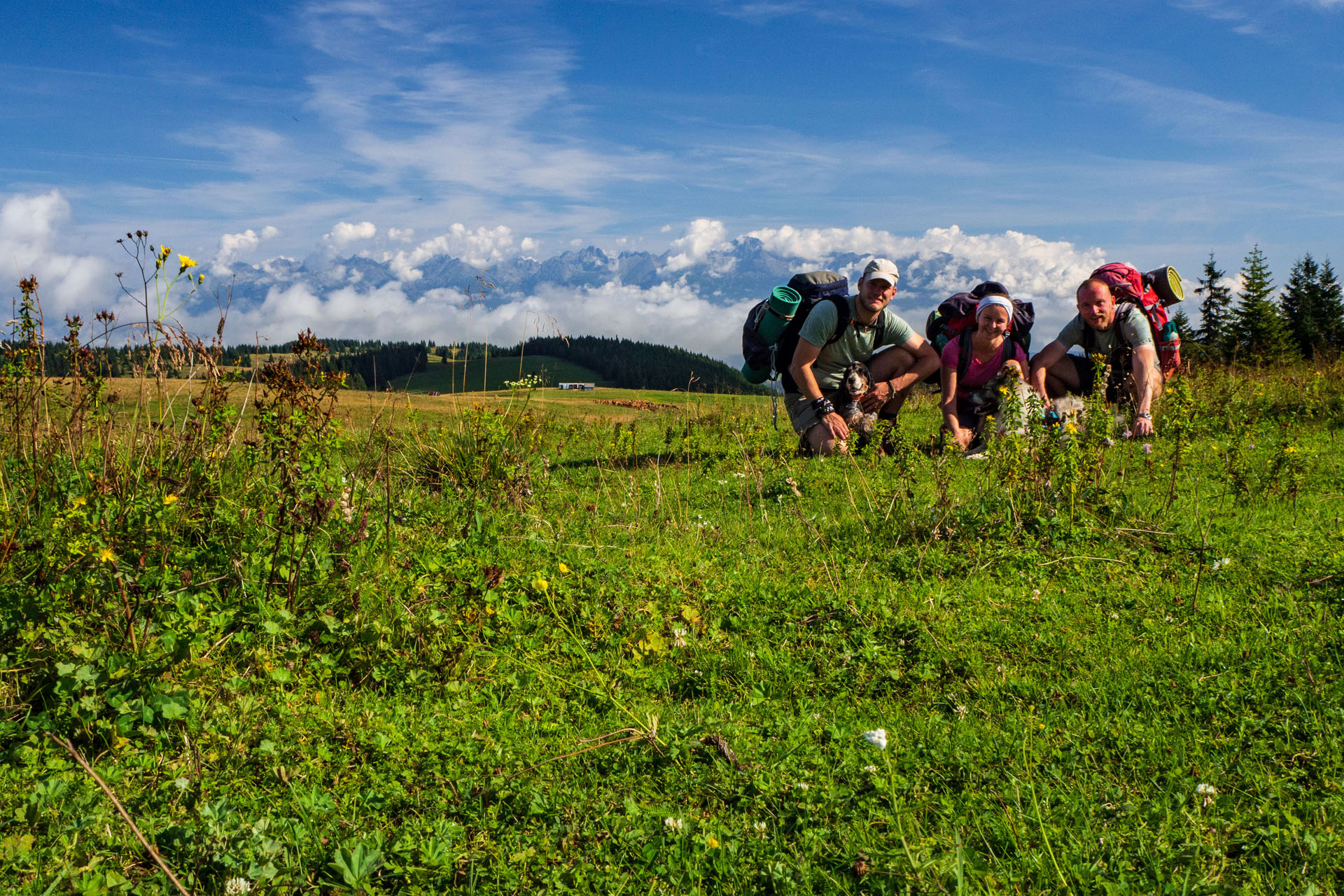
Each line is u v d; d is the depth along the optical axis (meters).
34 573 4.00
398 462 7.68
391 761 3.28
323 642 4.14
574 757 3.33
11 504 4.78
